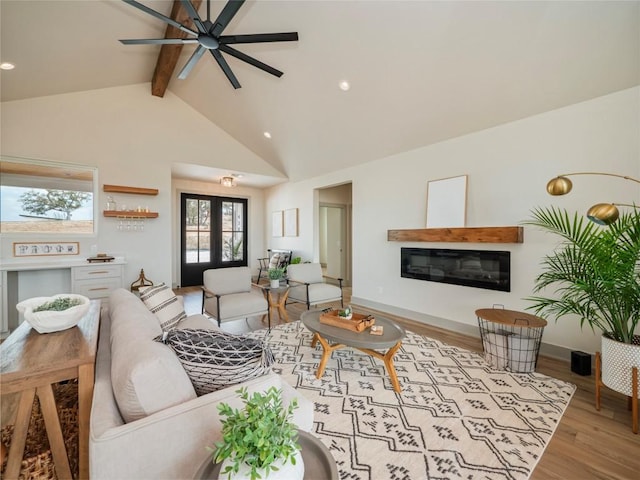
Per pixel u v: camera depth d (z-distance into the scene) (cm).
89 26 278
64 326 158
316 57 314
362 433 179
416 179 407
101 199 423
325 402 212
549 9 208
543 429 184
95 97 419
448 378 248
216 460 78
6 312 339
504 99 288
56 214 399
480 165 338
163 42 237
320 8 260
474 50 252
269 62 342
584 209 266
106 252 426
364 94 341
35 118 379
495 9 219
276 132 484
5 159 363
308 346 316
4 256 367
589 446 169
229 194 718
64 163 397
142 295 251
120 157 438
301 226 639
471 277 349
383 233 455
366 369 265
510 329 296
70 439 133
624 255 182
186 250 667
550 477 148
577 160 269
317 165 540
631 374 183
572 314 277
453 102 311
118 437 92
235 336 141
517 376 251
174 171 559
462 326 359
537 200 294
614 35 210
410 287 420
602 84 245
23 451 116
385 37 266
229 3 196
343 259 734
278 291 403
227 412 87
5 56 276
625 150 245
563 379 246
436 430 183
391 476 147
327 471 91
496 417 195
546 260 288
